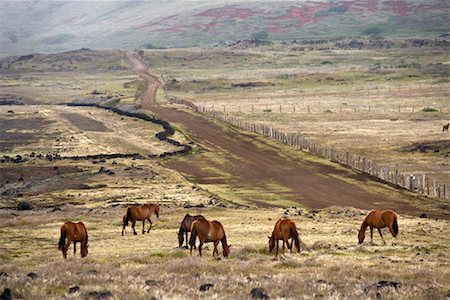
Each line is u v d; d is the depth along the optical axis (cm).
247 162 8862
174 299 1525
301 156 9131
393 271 2192
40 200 6331
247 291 1695
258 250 2988
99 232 4241
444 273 2155
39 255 3162
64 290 1675
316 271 2188
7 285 1608
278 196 6644
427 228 4347
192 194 6606
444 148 9219
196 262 2311
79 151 10131
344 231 4138
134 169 8200
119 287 1684
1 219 4928
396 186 6931
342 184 7200
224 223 4653
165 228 4462
